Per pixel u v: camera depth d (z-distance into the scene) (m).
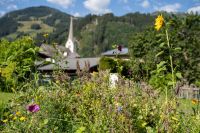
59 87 6.27
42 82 7.25
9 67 7.59
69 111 5.55
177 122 4.96
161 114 4.95
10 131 5.51
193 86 27.25
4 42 31.27
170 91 5.61
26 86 7.21
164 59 5.88
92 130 4.67
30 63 7.47
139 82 6.98
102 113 4.79
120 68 6.84
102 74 6.57
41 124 5.16
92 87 5.99
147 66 7.46
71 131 5.18
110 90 5.67
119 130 4.36
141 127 4.55
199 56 39.03
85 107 5.45
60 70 7.04
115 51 7.60
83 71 6.79
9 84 7.94
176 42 36.97
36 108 5.14
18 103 6.60
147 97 5.44
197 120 5.32
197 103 6.29
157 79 5.79
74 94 6.04
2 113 7.16
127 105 4.62
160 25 5.85
